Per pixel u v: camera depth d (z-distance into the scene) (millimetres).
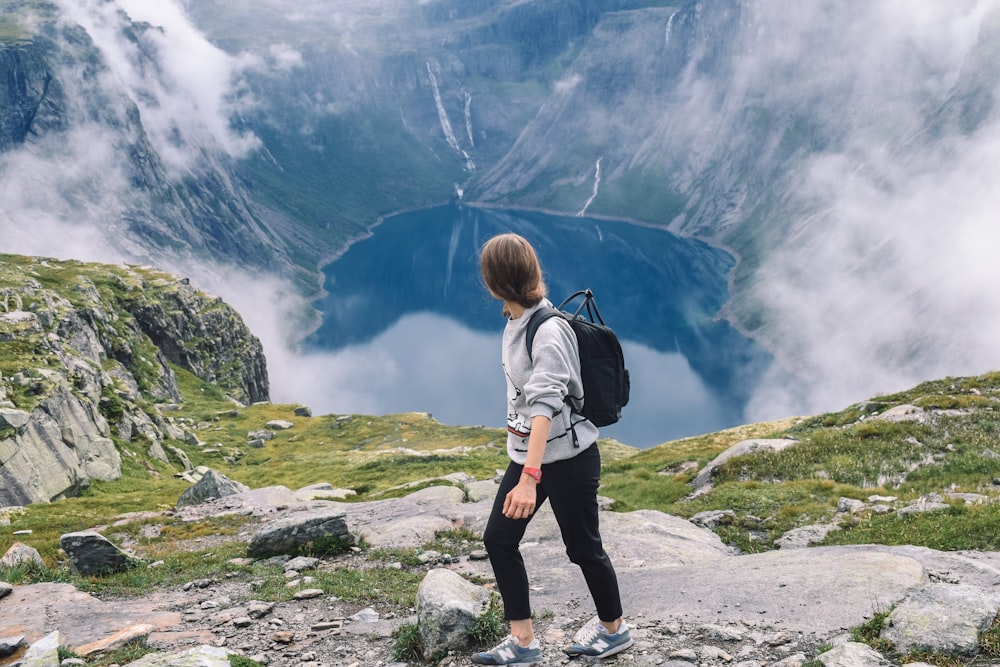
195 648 6938
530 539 15125
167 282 176500
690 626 7453
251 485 69250
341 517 16156
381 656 7844
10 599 10906
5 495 50031
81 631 9359
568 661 6613
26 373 63844
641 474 34625
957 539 14555
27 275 124188
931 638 6133
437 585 7871
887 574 8086
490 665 6465
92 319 120375
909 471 26094
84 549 15508
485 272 5383
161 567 16125
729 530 19391
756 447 31578
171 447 86000
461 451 84562
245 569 14664
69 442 61281
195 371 162625
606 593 6324
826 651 6246
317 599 10922
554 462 5531
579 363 5465
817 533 17984
